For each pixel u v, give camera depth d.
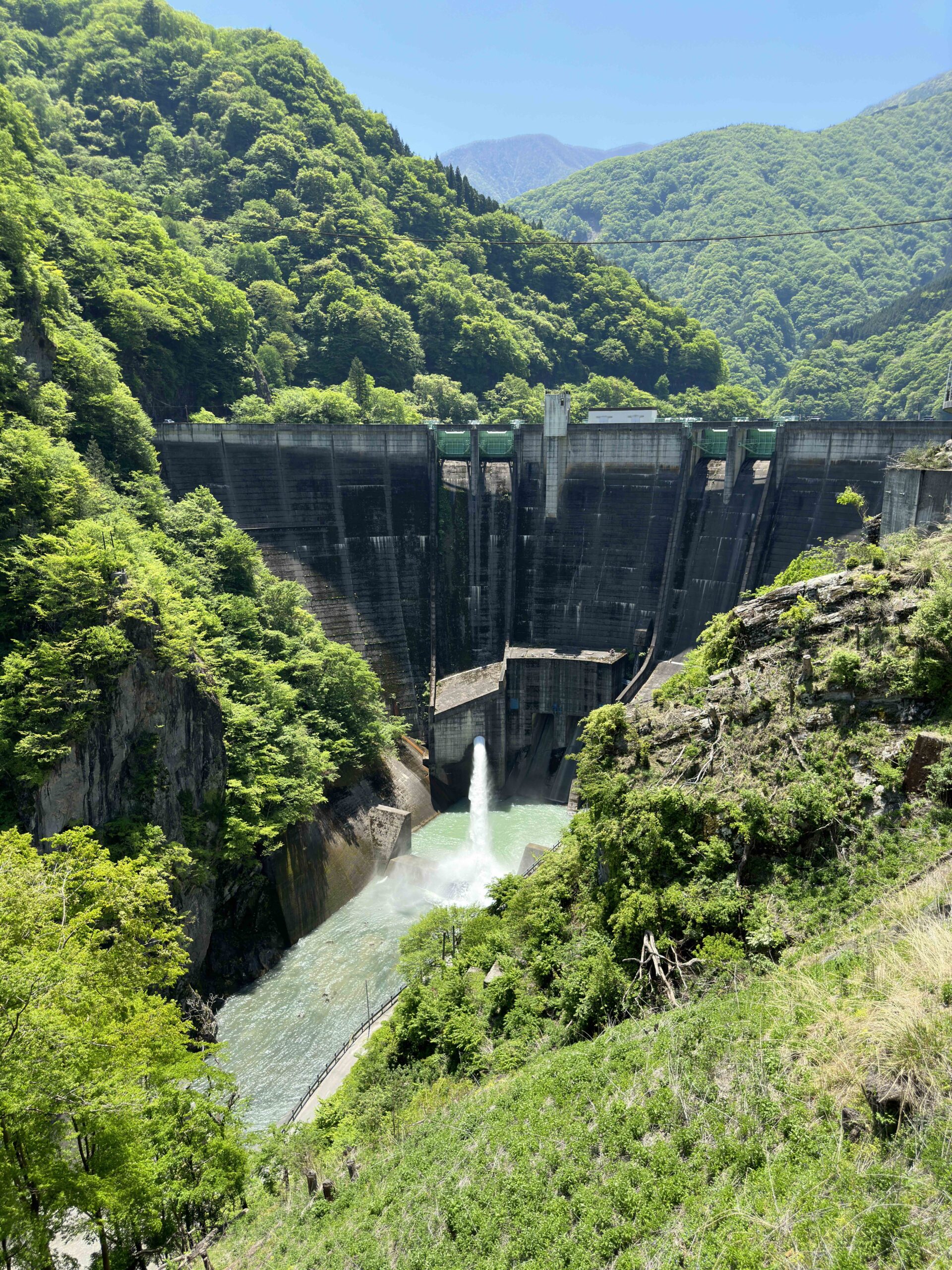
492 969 43.75
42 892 29.78
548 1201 23.08
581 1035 33.53
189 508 80.31
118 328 91.38
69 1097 24.27
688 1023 26.55
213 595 74.38
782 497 85.88
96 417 78.75
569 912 42.88
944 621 32.81
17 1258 22.69
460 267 186.62
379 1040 46.12
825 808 31.66
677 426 93.25
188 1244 33.34
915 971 21.69
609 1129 24.12
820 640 37.44
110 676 51.66
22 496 58.53
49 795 48.50
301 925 64.69
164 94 185.62
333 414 118.75
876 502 79.69
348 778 76.88
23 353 71.75
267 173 173.88
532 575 99.50
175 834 55.59
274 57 194.75
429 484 101.38
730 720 37.62
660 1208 20.28
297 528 93.62
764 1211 18.28
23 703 48.66
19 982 24.12
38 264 77.12
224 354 112.12
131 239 105.62
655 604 91.62
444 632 98.06
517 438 101.12
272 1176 37.81
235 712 64.19
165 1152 31.14
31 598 54.50
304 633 81.25
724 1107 22.31
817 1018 23.30
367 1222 27.95
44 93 164.25
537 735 94.25
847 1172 18.27
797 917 29.83
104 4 194.50
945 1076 18.45
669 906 32.84
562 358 197.88
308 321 149.50
